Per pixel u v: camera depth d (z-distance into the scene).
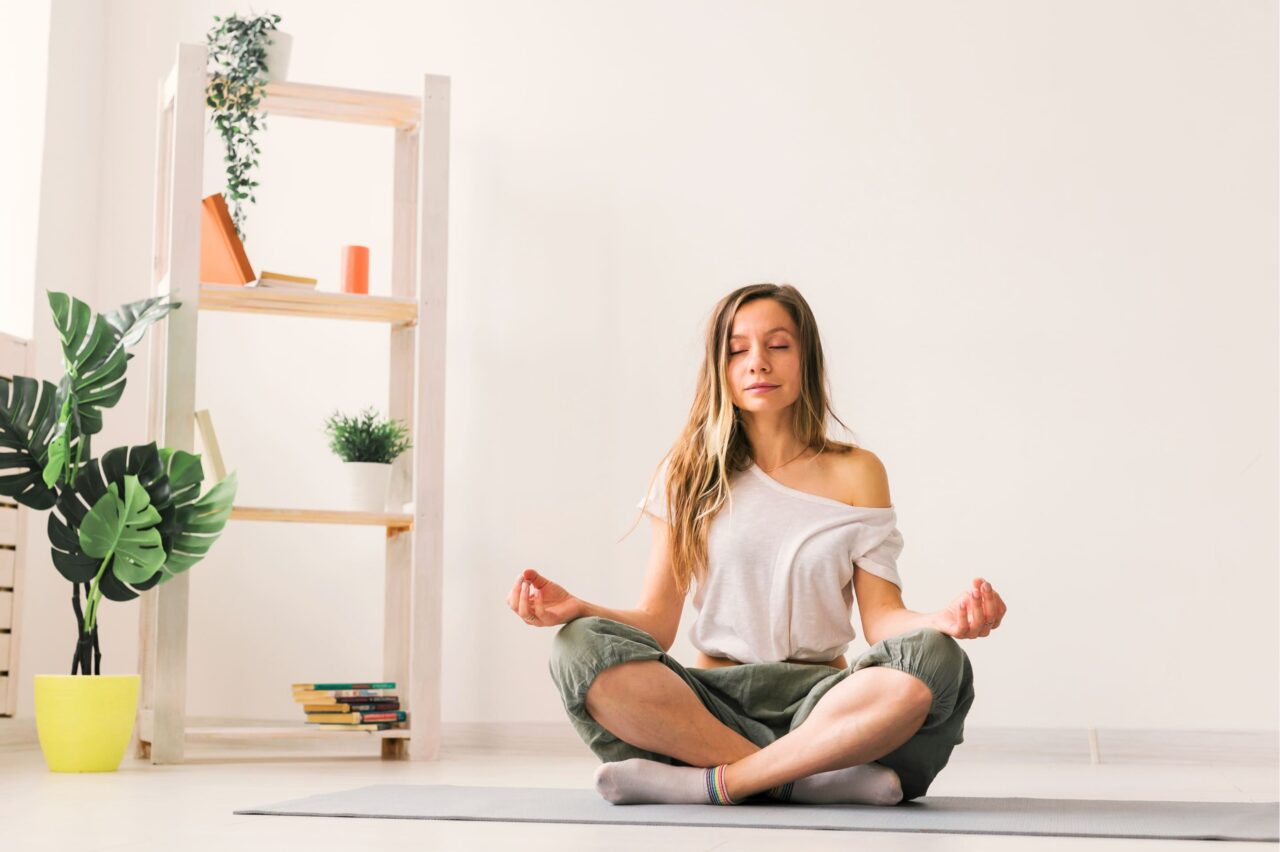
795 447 1.87
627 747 1.70
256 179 3.60
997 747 2.99
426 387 2.92
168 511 2.66
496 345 3.41
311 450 3.48
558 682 1.68
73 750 2.46
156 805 1.82
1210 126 3.06
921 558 3.09
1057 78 3.16
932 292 3.17
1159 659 2.94
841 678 1.63
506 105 3.48
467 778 2.35
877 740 1.54
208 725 3.42
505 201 3.45
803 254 3.26
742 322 1.85
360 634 3.39
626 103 3.41
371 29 3.60
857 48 3.29
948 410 3.12
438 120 2.99
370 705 2.89
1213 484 2.96
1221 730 2.89
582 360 3.36
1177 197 3.06
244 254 2.93
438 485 2.90
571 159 3.42
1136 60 3.12
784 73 3.32
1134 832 1.44
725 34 3.37
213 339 3.56
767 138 3.31
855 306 3.21
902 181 3.22
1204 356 3.00
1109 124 3.12
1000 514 3.07
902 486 3.13
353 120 3.16
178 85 2.82
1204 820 1.56
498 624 3.31
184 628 2.71
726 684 1.71
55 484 2.62
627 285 3.35
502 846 1.31
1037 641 3.01
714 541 1.81
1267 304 2.98
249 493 3.49
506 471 3.36
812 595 1.76
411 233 3.24
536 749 3.22
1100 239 3.09
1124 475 3.01
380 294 3.50
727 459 1.87
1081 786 2.29
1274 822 1.55
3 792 2.05
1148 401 3.02
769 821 1.49
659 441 3.28
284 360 3.53
